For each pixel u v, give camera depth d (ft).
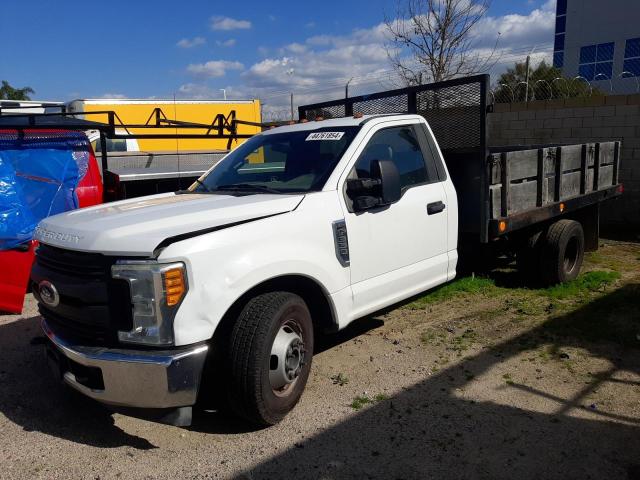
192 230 11.48
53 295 12.20
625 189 35.91
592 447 11.62
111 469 11.36
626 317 18.74
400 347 17.07
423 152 17.83
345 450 11.78
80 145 25.09
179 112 54.29
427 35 50.98
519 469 10.98
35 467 11.47
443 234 17.98
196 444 12.24
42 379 15.57
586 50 104.58
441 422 12.75
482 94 18.39
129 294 10.96
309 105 23.95
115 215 12.84
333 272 14.05
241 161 17.33
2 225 20.94
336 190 14.58
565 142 38.04
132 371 10.94
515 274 24.75
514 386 14.37
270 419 12.48
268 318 12.09
